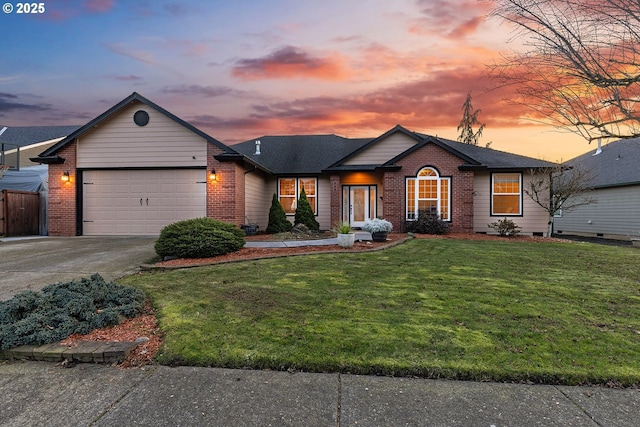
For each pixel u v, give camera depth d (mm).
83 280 4727
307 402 2459
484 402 2461
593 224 18781
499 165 14555
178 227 7777
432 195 14320
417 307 4309
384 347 3188
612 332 3566
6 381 2779
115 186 12797
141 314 4133
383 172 15195
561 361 2945
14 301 3764
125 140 12688
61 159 12594
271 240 10930
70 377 2834
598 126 3900
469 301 4559
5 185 14242
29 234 13570
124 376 2836
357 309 4227
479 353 3076
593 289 5207
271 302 4500
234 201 12430
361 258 7699
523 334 3480
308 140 19656
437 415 2311
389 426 2199
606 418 2285
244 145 19359
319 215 16750
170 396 2537
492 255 8297
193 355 3072
